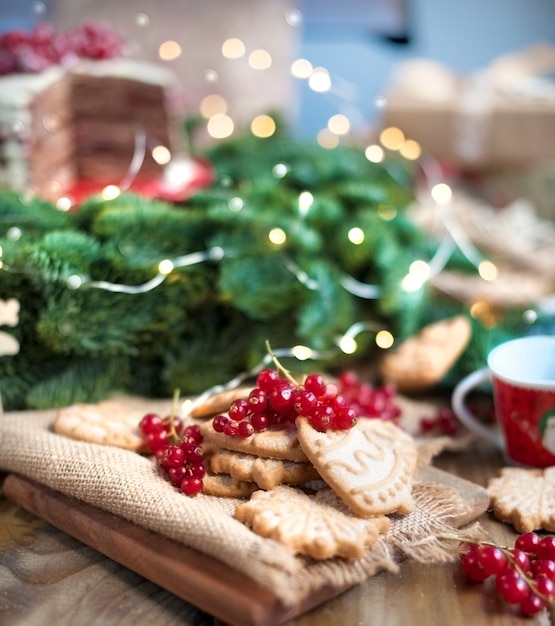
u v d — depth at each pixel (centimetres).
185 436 50
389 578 47
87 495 49
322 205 66
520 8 110
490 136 85
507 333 67
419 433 59
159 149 69
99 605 45
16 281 56
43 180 65
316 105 112
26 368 59
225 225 61
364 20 111
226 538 44
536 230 79
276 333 63
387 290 65
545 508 50
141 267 58
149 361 63
